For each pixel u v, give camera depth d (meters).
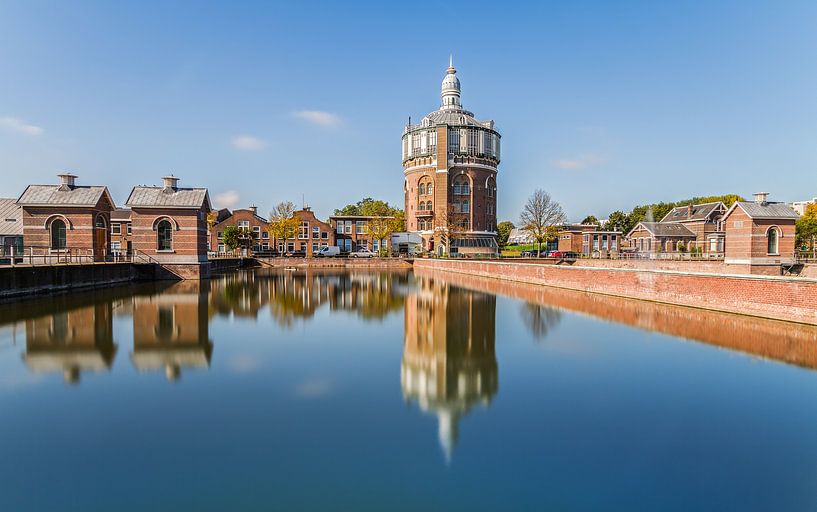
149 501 5.84
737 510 5.70
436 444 7.41
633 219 106.75
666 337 15.20
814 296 15.88
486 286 34.94
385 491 6.09
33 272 24.83
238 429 7.93
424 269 62.94
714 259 51.19
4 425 8.05
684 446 7.39
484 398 9.52
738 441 7.58
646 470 6.65
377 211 103.50
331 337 15.53
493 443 7.47
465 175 77.50
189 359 12.45
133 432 7.79
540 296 27.56
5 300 22.69
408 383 10.48
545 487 6.19
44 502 5.80
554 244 91.44
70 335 15.29
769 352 13.16
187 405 9.05
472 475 6.50
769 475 6.52
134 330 16.31
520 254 82.56
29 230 33.84
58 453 7.07
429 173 78.00
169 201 38.91
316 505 5.77
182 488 6.13
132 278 36.84
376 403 9.23
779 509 5.72
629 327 17.06
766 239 41.06
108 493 6.01
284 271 56.09
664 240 71.88
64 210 34.22
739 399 9.47
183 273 39.03
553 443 7.49
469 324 18.02
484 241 77.50
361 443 7.46
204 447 7.26
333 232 82.94
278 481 6.31
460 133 77.31
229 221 79.69
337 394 9.73
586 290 29.08
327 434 7.77
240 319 18.98
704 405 9.15
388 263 70.00
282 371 11.38
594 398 9.51
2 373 11.02
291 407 8.96
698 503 5.85
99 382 10.40
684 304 21.42
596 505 5.80
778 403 9.24
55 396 9.48
